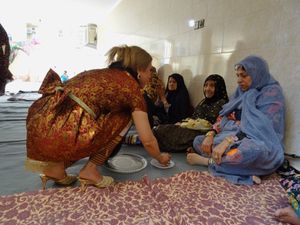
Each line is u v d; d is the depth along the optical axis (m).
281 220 1.00
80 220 0.95
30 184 1.20
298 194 1.00
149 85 2.54
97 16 6.44
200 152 1.63
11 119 2.45
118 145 1.37
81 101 1.06
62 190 1.13
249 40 1.80
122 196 1.12
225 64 2.06
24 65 6.64
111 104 1.10
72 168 1.39
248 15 1.80
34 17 6.60
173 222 0.96
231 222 0.98
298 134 1.47
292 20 1.48
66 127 1.04
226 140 1.38
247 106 1.46
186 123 1.86
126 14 4.60
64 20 6.91
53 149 1.05
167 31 3.04
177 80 2.54
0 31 1.43
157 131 1.79
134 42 4.23
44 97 1.12
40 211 0.98
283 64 1.55
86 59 7.30
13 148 1.66
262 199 1.17
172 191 1.19
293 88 1.49
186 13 2.60
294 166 1.47
